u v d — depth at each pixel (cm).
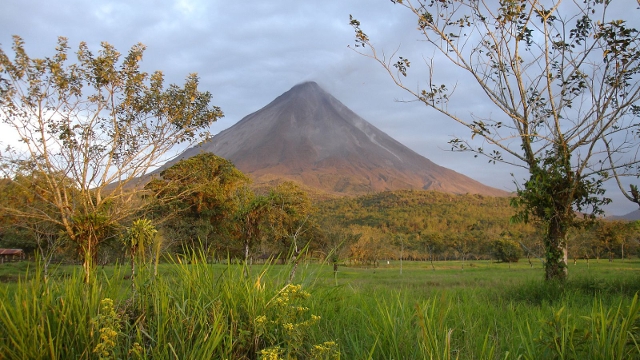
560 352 352
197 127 1445
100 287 392
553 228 1148
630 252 6203
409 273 3691
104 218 862
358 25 1180
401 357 388
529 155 1188
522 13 1157
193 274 437
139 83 1334
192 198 2770
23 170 1164
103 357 301
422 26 1193
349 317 496
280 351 350
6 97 1141
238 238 3381
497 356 412
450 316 561
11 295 386
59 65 1216
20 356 306
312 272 567
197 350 331
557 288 976
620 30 1050
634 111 1101
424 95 1189
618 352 330
